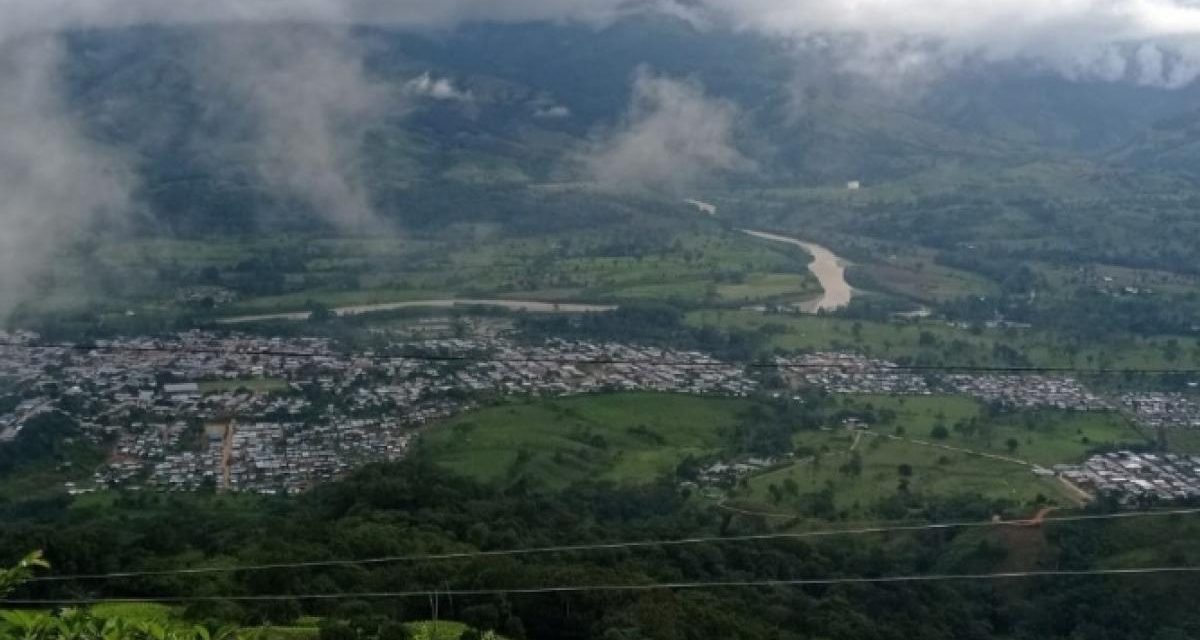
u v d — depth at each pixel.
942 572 86.25
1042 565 85.12
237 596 63.88
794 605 73.81
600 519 98.25
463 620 63.50
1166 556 81.62
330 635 56.75
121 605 62.56
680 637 59.59
